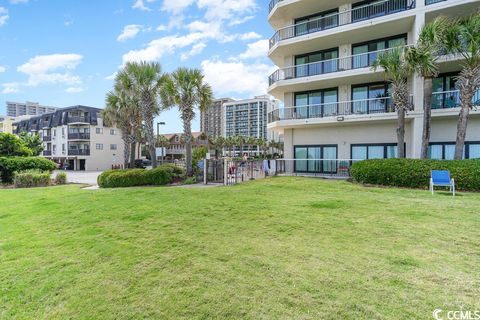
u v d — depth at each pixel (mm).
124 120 25453
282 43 19125
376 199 8711
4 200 11789
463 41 11758
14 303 3422
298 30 20344
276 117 20297
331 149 19453
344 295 3172
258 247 4805
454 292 3164
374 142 18016
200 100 18953
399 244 4715
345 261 4082
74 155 45719
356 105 18469
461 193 9984
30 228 6773
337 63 18859
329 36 17672
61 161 48969
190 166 18781
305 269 3867
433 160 11828
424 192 10289
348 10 17156
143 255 4680
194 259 4406
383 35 17500
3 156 22219
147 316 3002
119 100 24266
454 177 10805
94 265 4371
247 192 10766
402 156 13719
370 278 3537
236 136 84312
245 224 6230
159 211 7738
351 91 18812
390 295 3135
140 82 19094
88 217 7461
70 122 45719
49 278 4000
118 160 49938
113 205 8859
